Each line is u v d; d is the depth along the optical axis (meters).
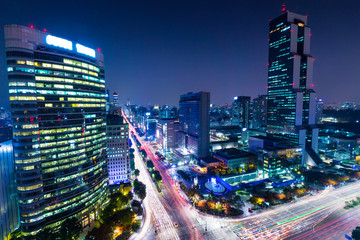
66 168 116.25
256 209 144.88
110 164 191.50
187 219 135.38
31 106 101.25
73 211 121.00
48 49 107.88
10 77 97.19
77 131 121.19
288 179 193.38
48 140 108.25
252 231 119.81
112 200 145.00
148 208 151.75
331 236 113.88
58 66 110.81
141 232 122.31
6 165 107.50
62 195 115.44
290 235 115.38
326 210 142.50
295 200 158.38
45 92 106.31
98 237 102.50
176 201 162.75
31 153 102.38
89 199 130.88
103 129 147.12
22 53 97.56
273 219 132.38
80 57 125.25
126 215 122.69
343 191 173.50
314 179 189.12
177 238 115.44
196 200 156.12
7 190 107.69
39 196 106.00
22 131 99.62
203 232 120.19
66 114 114.94
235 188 177.00
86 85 127.06
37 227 106.00
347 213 137.75
